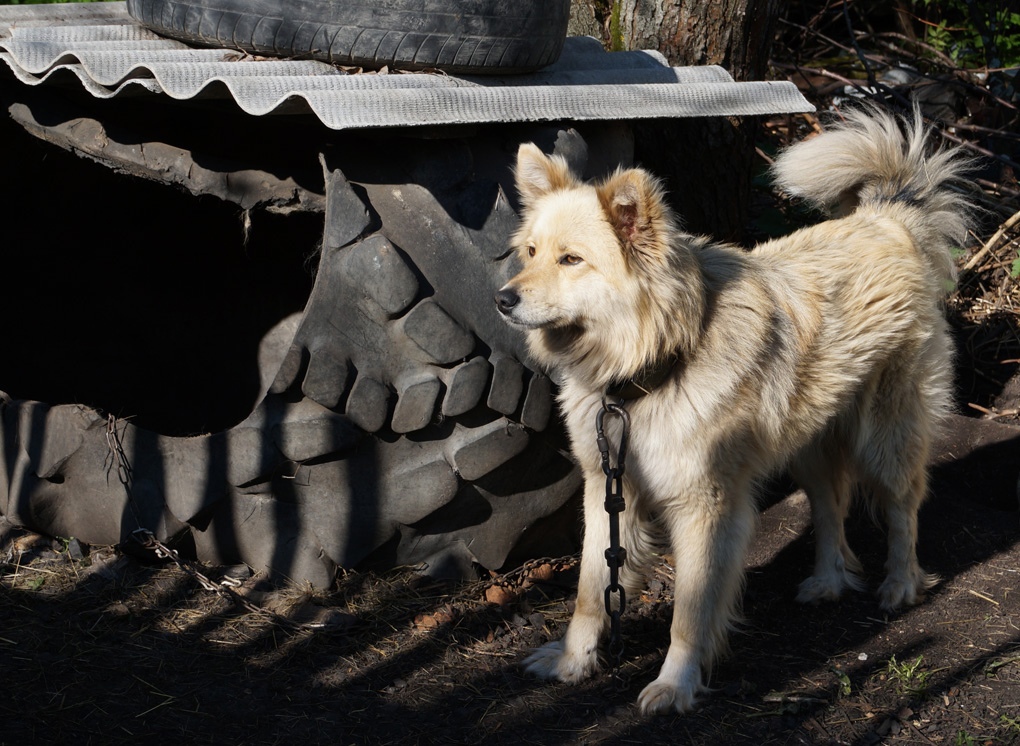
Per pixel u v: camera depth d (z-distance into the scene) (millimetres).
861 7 9000
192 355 4902
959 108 6859
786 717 3018
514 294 3010
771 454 3279
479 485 3488
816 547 3834
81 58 3246
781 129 6949
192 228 4785
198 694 2945
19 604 3301
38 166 4461
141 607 3344
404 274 3199
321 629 3291
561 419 3539
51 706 2816
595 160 3840
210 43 3611
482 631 3402
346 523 3430
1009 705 3074
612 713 3020
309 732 2824
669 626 3531
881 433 3707
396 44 3400
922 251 3916
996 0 7500
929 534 4199
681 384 3041
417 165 3312
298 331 3232
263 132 3857
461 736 2867
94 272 4777
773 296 3279
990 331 5539
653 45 4852
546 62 3770
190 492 3469
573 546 3943
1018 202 6004
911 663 3312
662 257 2926
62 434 3578
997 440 4727
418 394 3299
